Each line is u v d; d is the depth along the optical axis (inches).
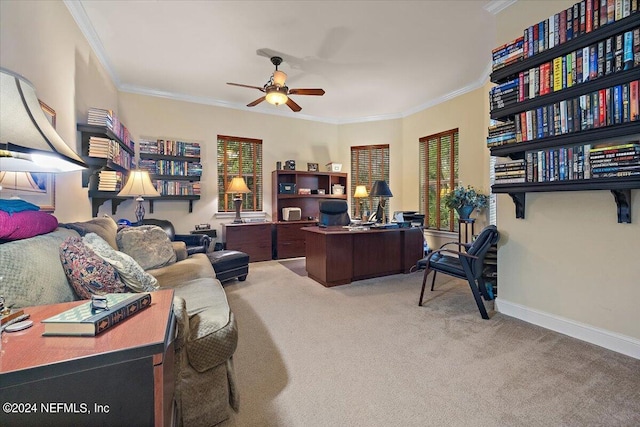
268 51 131.2
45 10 79.2
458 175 183.2
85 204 113.7
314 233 146.9
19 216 48.1
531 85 85.9
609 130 70.1
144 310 38.2
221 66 145.9
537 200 92.9
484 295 109.8
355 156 242.2
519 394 59.5
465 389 61.4
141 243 99.9
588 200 81.2
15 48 65.5
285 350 77.8
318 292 128.2
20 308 38.8
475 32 117.9
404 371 68.1
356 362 72.0
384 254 155.8
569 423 51.6
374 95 189.0
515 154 95.2
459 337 85.0
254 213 214.7
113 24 110.2
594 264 80.1
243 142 211.9
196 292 74.8
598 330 79.2
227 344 54.3
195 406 50.1
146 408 28.9
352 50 131.1
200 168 187.3
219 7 100.7
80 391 26.9
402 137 227.5
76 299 50.7
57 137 37.6
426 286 137.9
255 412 55.1
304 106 211.3
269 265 185.6
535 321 93.5
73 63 99.0
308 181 233.8
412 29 115.5
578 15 75.0
